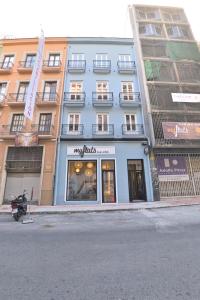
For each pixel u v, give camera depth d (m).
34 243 5.46
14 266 3.93
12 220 9.59
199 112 18.14
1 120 17.45
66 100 18.09
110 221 8.44
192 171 16.58
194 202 12.95
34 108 17.77
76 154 16.20
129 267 3.75
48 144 16.50
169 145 16.48
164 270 3.58
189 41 21.92
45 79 19.03
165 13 24.38
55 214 11.04
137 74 19.78
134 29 22.67
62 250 4.83
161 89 19.05
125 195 15.36
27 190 15.84
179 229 6.48
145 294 2.84
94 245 5.15
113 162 16.36
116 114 17.89
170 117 17.91
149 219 8.43
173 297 2.74
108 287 3.05
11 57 20.50
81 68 19.48
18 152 16.61
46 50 20.59
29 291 2.98
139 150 16.59
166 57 20.98
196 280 3.20
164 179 16.12
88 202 15.14
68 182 15.82
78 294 2.87
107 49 21.09
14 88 18.62
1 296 2.86
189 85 19.39
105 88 19.11
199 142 17.11
